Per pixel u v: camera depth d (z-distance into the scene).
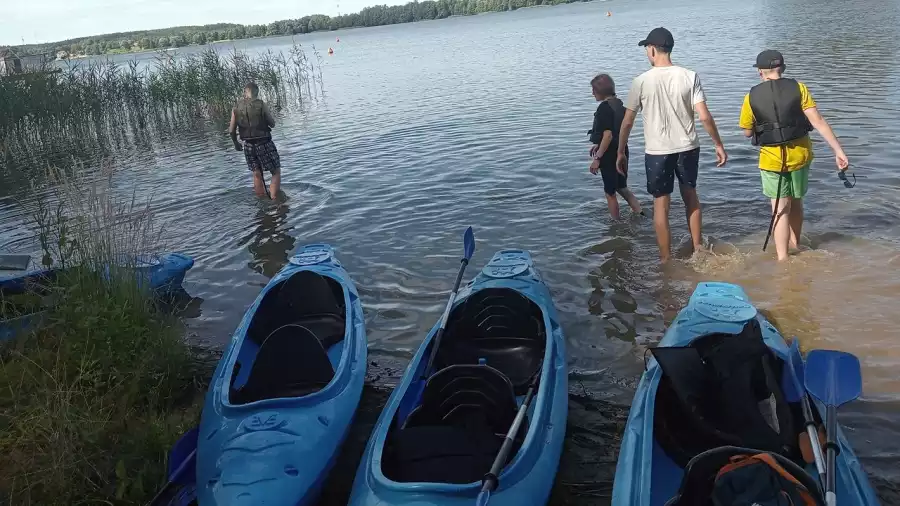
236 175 13.18
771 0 65.62
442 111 18.45
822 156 10.23
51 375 5.05
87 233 6.57
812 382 3.59
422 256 8.12
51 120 18.33
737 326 4.96
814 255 7.08
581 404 5.11
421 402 4.79
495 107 18.09
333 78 32.03
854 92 14.38
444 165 12.19
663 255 7.30
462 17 161.88
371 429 5.05
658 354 4.25
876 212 7.98
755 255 7.25
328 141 15.73
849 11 38.16
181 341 6.20
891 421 4.52
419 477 3.89
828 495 3.14
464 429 4.21
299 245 8.90
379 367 5.85
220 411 4.57
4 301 6.11
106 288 6.09
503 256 6.66
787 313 5.98
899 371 5.02
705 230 8.05
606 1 138.88
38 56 21.69
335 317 6.16
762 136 6.69
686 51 26.45
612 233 8.25
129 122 21.42
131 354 5.73
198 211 10.87
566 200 9.59
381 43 68.19
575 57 30.41
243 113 10.88
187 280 8.06
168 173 13.95
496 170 11.48
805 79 16.61
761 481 3.27
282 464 4.05
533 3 154.62
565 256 7.72
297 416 4.46
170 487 4.22
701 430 4.00
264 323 6.05
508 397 4.48
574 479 4.35
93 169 15.02
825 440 3.72
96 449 4.64
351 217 9.79
